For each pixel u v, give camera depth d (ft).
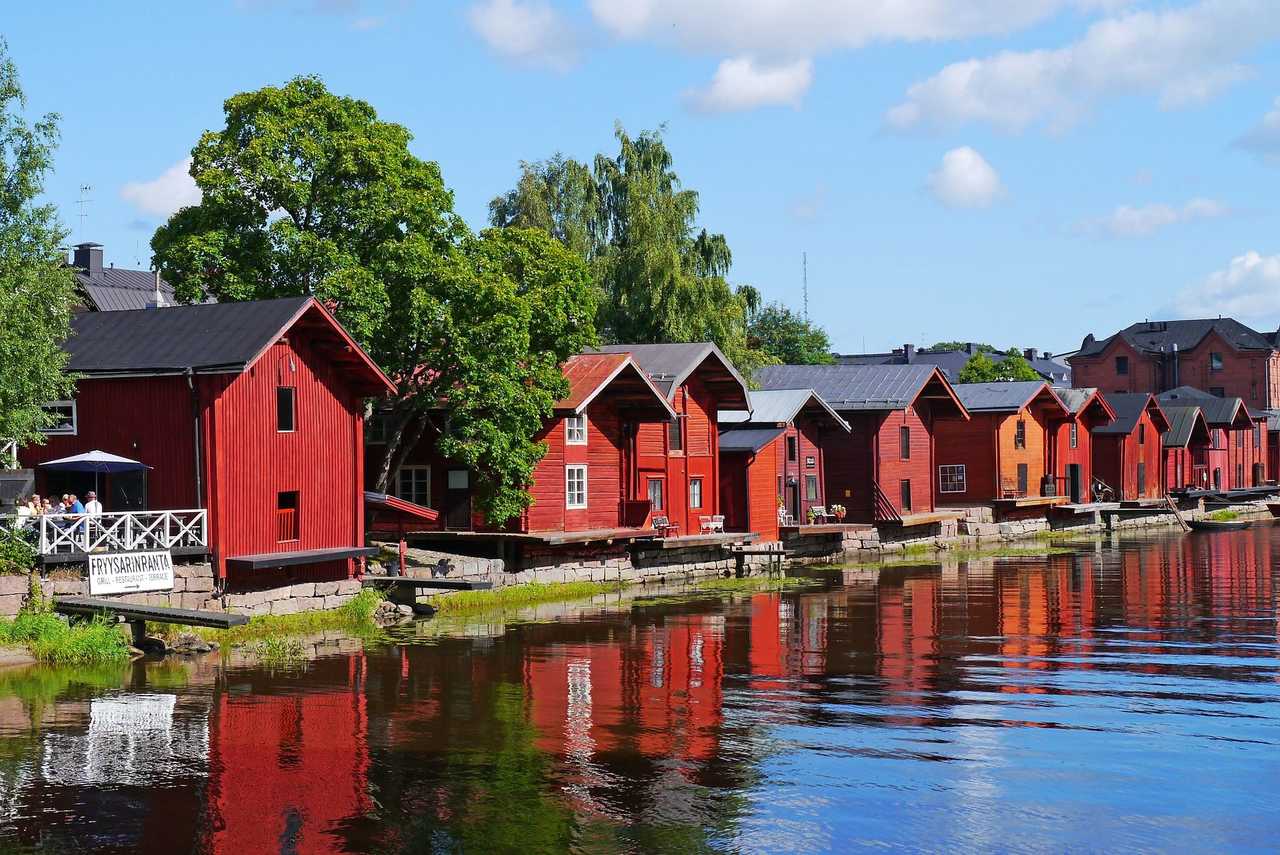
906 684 102.47
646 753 80.38
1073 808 70.23
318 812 68.28
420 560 151.94
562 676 104.88
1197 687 101.40
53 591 108.37
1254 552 230.68
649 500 176.65
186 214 144.05
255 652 112.98
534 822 67.26
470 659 111.96
